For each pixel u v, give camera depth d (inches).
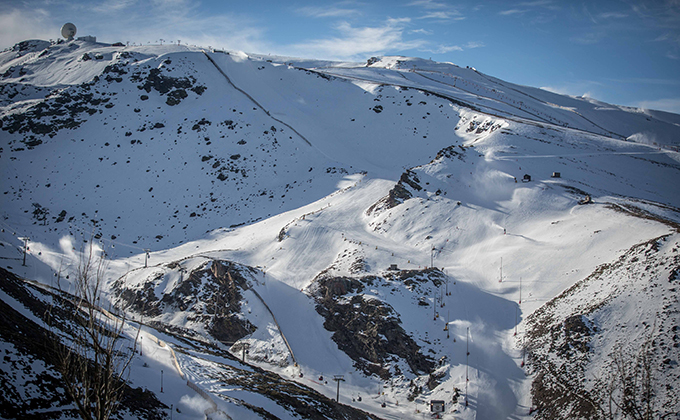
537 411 1867.6
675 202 3627.0
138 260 3868.1
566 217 3129.9
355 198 4168.3
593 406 1720.0
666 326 1867.6
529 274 2662.4
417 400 2106.3
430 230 3346.5
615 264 2354.8
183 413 1560.0
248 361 2529.5
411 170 3993.6
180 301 3083.2
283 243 3516.2
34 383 1275.8
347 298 2704.2
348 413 1931.6
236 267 3097.9
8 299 1654.8
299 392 2004.2
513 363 2133.4
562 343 2066.9
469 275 2817.4
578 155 4372.5
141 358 1942.7
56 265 3624.5
